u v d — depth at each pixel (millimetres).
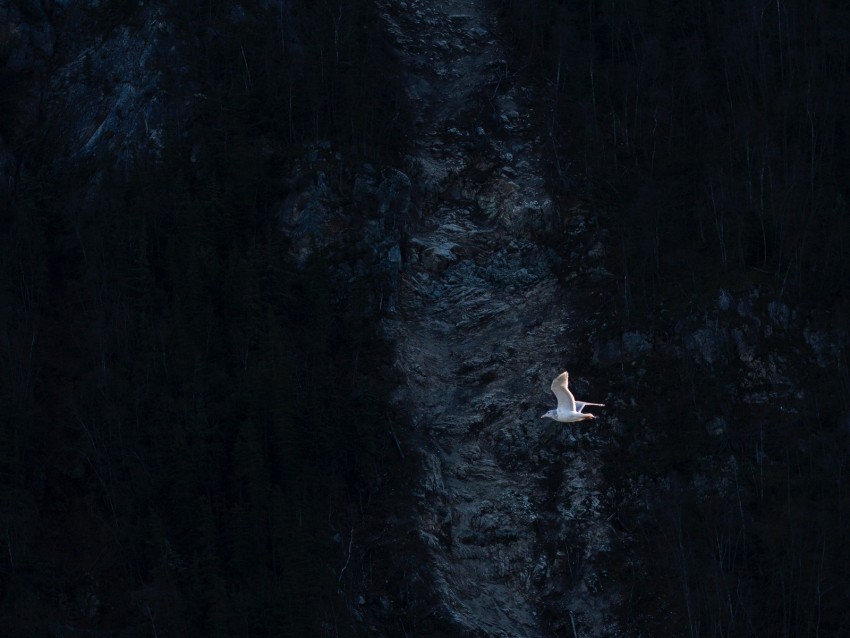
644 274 104688
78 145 113438
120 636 80688
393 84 122562
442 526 91562
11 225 105000
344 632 81438
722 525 88938
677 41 124500
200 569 82250
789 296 100688
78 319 98188
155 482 86938
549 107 122438
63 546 86562
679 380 98062
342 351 99438
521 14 130625
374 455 92500
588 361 101438
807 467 92500
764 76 116375
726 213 106562
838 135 113438
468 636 84625
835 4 125875
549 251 110938
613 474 94500
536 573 90312
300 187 105562
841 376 97312
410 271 109125
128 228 102625
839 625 82625
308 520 85000
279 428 88375
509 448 97438
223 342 95688
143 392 91562
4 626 80000
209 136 108688
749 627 83062
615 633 86625
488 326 106125
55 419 92188
